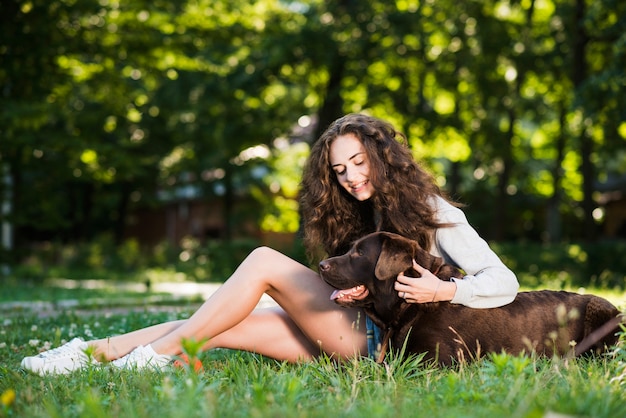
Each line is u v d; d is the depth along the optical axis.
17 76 16.12
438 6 20.97
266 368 3.42
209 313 3.88
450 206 3.96
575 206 32.62
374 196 4.00
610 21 16.27
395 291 3.67
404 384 3.22
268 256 3.98
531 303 3.84
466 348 3.61
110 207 36.88
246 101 21.72
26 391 3.05
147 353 3.82
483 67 20.69
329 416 2.50
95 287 16.19
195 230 38.38
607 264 16.88
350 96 22.23
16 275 20.39
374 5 19.66
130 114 20.30
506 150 23.11
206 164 27.66
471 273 3.81
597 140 21.25
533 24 21.72
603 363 3.54
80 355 3.90
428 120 20.69
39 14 15.88
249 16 20.11
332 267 3.70
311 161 4.15
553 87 22.36
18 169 19.50
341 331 3.96
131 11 17.84
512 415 2.41
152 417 2.48
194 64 19.73
